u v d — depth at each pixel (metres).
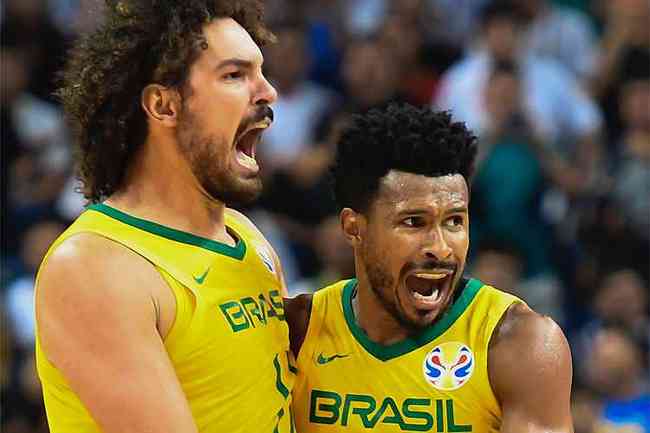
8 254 24.69
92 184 10.77
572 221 24.08
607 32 28.84
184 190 10.61
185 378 10.23
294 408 10.96
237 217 11.58
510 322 10.51
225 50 10.33
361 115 10.65
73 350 9.92
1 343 22.03
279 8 28.58
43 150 25.59
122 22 10.41
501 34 25.59
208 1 10.43
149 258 10.29
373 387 10.68
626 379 20.19
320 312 11.09
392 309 10.49
